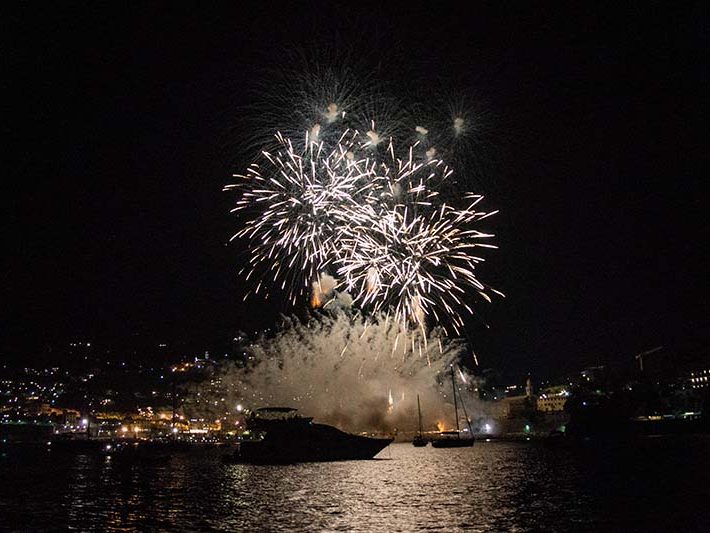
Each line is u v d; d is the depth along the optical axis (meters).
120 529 43.19
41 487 72.12
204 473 89.19
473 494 57.31
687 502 48.50
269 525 43.62
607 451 113.50
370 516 46.19
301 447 104.19
